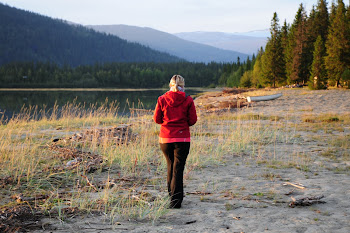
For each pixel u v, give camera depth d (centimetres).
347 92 3072
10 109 3541
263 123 1455
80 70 18750
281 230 318
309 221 345
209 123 1472
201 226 331
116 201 425
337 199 433
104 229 321
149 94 9075
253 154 800
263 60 5812
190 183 543
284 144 950
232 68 14150
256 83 7081
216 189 500
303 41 4778
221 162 713
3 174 545
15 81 15738
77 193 460
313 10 5388
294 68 4784
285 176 586
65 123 1437
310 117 1625
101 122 1532
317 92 3228
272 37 5603
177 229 322
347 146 878
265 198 448
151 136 1052
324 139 1011
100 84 17225
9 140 855
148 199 434
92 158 692
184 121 414
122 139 915
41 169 592
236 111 2123
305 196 447
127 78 17838
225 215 368
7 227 317
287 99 2758
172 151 419
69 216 360
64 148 772
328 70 3906
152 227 329
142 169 647
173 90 412
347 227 325
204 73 18588
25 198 427
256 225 333
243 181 550
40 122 1488
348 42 3738
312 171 625
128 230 318
